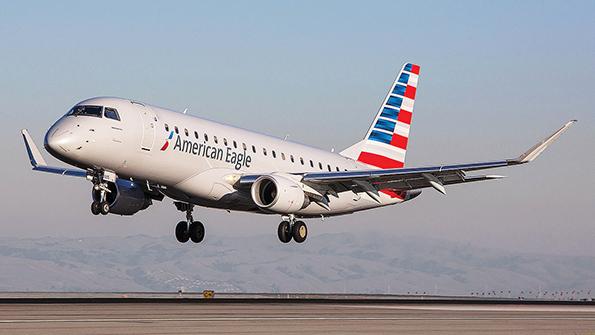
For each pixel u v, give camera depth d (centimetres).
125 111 7056
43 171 8231
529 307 7406
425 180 7962
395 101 9662
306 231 8212
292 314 5259
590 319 5700
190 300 6812
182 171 7412
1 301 6191
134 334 3966
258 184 7662
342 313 5506
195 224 8312
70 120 6906
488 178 7681
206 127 7631
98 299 6656
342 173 7919
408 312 5862
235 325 4434
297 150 8550
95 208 7256
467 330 4522
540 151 7194
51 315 4816
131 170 7156
